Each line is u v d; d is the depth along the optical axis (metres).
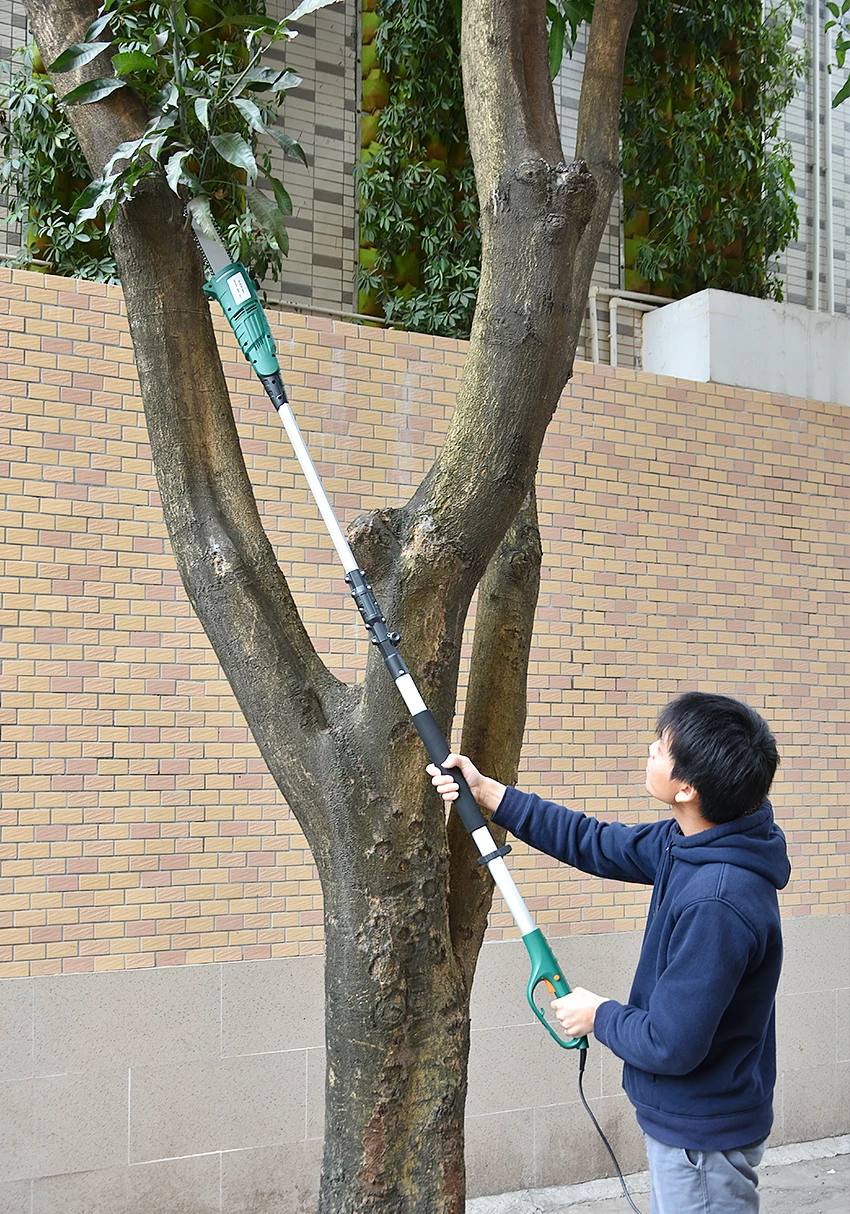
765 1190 5.11
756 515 5.83
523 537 2.70
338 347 4.88
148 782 4.34
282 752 2.28
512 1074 4.91
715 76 6.88
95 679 4.29
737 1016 2.13
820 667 5.94
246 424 4.67
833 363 6.25
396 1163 2.18
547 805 2.42
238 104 2.42
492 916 4.96
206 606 2.35
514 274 2.28
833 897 5.84
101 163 2.51
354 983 2.20
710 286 6.97
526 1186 4.90
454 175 6.32
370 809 2.22
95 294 4.41
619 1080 5.15
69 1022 4.15
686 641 5.55
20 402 4.25
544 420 2.31
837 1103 5.71
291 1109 4.49
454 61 6.26
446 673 2.29
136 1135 4.22
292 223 6.02
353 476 4.86
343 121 6.21
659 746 2.27
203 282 2.50
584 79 3.29
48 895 4.15
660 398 5.61
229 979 4.42
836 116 7.69
